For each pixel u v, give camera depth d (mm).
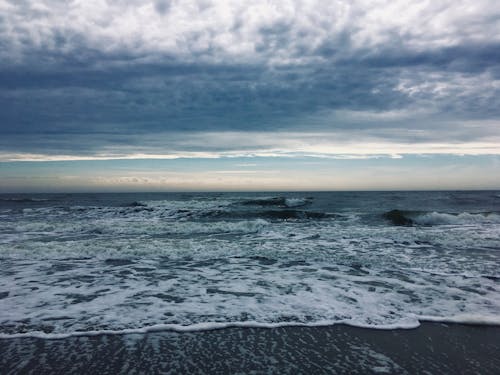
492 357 3682
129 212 20234
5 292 5785
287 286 6086
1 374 3312
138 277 6738
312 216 18141
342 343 3986
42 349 3820
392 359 3637
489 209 22656
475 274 6809
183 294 5688
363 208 24125
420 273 6902
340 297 5492
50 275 6887
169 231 13172
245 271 7164
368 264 7656
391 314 4809
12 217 18594
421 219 16109
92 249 9016
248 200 29984
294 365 3508
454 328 4379
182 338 4102
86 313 4855
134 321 4578
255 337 4137
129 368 3438
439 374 3365
